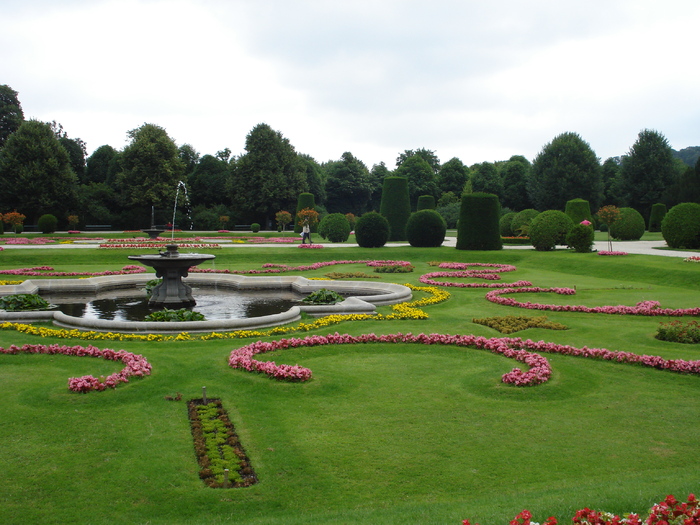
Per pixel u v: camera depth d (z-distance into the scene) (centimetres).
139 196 5931
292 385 885
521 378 890
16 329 1241
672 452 659
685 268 2175
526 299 1762
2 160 5256
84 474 598
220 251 3184
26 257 2812
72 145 7019
